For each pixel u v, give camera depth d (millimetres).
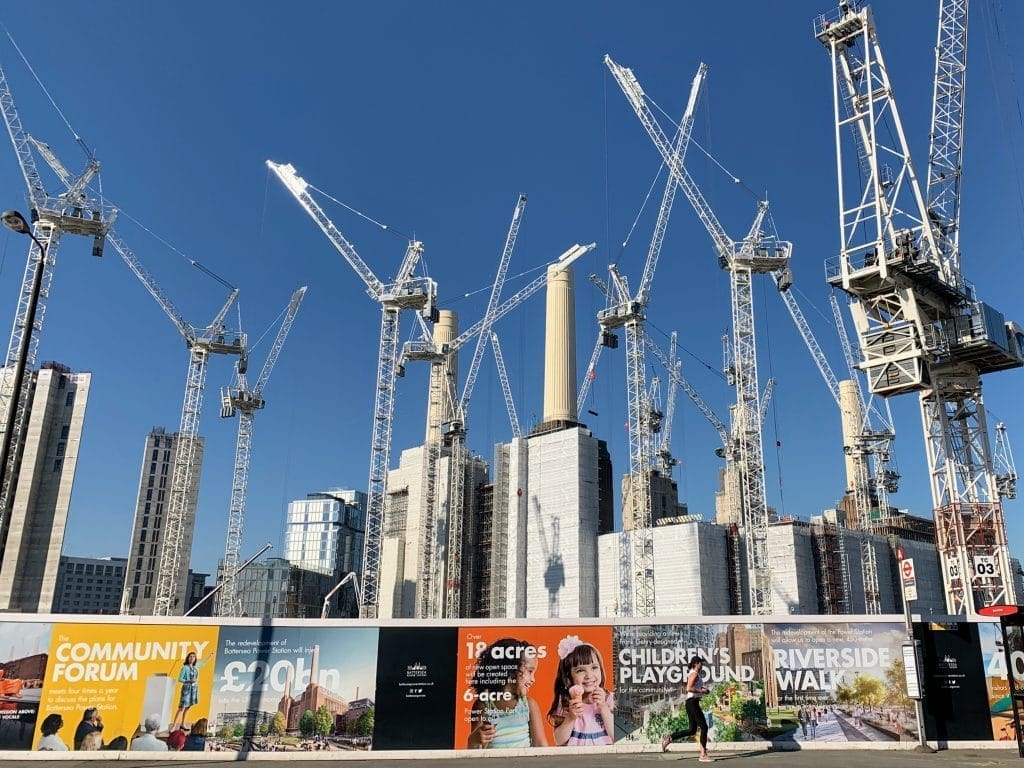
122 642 24469
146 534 197500
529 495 140000
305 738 24141
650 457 139750
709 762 21906
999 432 88375
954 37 67250
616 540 128750
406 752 24109
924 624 26578
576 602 126812
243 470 165375
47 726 23547
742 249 116125
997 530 57250
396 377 138250
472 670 25156
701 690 25516
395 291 140500
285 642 25016
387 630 25359
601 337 133875
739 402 111625
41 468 161125
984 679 26016
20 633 24125
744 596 123625
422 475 162875
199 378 154500
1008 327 59625
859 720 25484
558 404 142875
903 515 161625
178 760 23453
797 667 25938
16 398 23969
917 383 57250
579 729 24797
